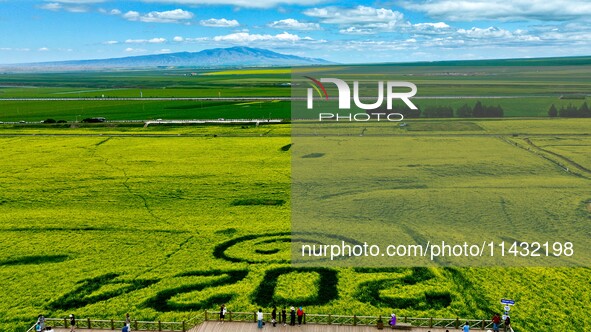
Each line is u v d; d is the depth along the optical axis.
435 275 49.03
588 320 41.44
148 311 43.28
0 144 110.00
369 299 44.91
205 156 97.25
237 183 80.06
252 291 46.38
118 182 81.44
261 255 53.78
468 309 43.06
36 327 39.34
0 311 43.47
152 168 89.62
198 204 70.44
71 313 42.91
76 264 52.31
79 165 92.19
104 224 63.28
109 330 39.75
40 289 47.28
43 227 62.38
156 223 63.50
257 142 107.94
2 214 67.12
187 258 53.38
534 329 40.19
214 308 43.69
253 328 39.22
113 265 52.03
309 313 42.47
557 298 44.78
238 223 62.97
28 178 84.00
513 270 49.84
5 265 52.19
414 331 38.84
